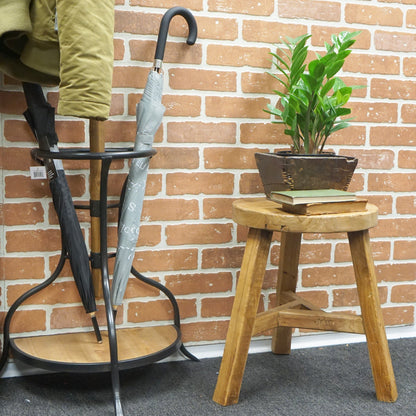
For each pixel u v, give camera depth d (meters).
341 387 1.61
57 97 1.63
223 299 1.83
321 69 1.46
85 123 1.66
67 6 1.19
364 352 1.88
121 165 1.69
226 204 1.80
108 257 1.61
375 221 1.46
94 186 1.59
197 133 1.75
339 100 1.59
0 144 1.60
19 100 1.60
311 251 1.90
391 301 1.99
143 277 1.68
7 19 1.22
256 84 1.78
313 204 1.39
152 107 1.52
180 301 1.80
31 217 1.65
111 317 1.46
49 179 1.51
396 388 1.57
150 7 1.67
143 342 1.62
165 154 1.73
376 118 1.90
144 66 1.68
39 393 1.55
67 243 1.51
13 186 1.62
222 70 1.75
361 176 1.91
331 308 1.94
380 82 1.89
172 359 1.80
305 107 1.59
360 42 1.86
